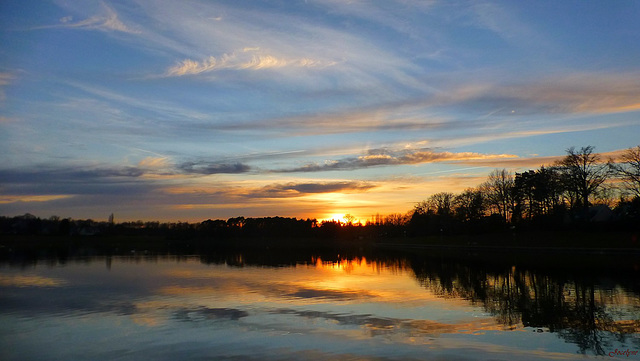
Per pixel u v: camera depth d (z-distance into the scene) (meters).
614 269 46.47
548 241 91.38
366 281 36.72
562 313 23.09
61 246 121.75
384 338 17.81
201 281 36.16
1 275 41.03
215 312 22.92
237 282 35.53
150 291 30.17
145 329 19.23
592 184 84.62
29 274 41.97
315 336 18.06
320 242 161.75
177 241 164.88
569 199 97.25
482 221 122.38
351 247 130.00
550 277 39.62
